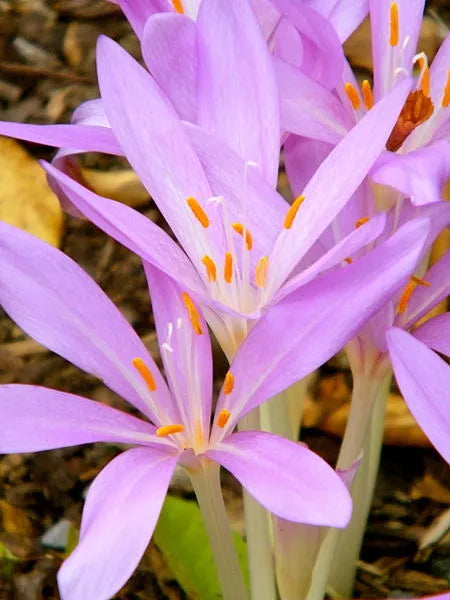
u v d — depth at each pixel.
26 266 0.38
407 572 0.56
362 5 0.43
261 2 0.41
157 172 0.38
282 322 0.37
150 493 0.35
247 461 0.36
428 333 0.41
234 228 0.38
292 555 0.44
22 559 0.56
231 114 0.39
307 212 0.37
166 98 0.38
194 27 0.39
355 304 0.36
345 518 0.33
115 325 0.38
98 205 0.36
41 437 0.36
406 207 0.41
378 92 0.43
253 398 0.37
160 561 0.55
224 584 0.42
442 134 0.42
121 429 0.38
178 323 0.39
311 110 0.40
